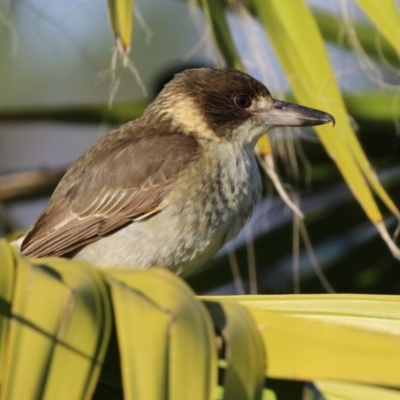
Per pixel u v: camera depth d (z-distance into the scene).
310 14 8.16
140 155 10.39
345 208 10.33
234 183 10.33
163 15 13.91
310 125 10.62
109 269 4.87
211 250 10.25
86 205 10.44
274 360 4.58
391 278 10.45
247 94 10.89
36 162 14.84
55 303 4.43
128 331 4.40
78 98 14.18
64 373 4.30
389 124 9.80
